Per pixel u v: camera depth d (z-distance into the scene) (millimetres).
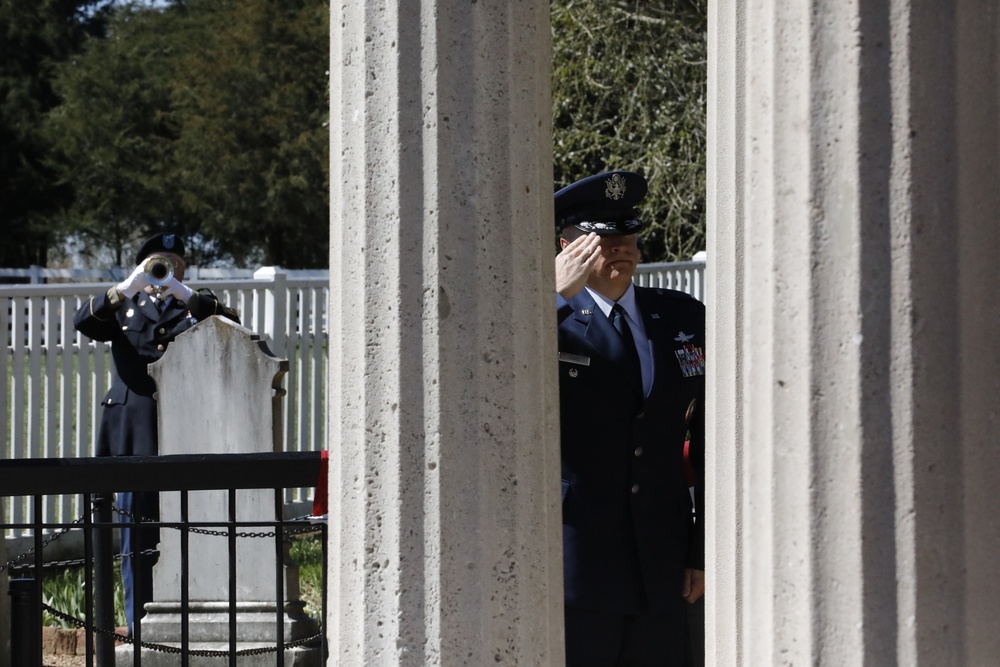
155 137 65188
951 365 3312
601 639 5566
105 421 10469
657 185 25812
